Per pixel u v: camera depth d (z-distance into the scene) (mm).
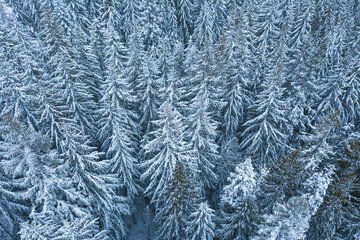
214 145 20188
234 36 26234
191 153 19312
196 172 19719
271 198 17312
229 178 15672
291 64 28656
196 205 16578
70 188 15547
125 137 18594
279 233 13023
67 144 14805
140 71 23328
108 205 17781
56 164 15172
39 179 14125
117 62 24859
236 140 20250
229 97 24297
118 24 36062
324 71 30156
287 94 26828
